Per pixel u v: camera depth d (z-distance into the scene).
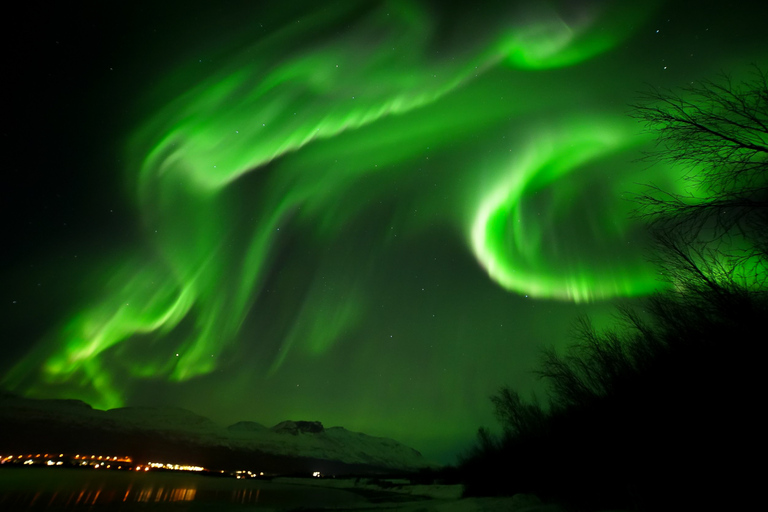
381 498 30.09
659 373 9.16
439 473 50.88
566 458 14.36
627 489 9.78
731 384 7.18
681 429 8.32
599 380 12.21
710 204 5.68
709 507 7.59
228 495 33.16
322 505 24.03
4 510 21.50
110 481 47.44
